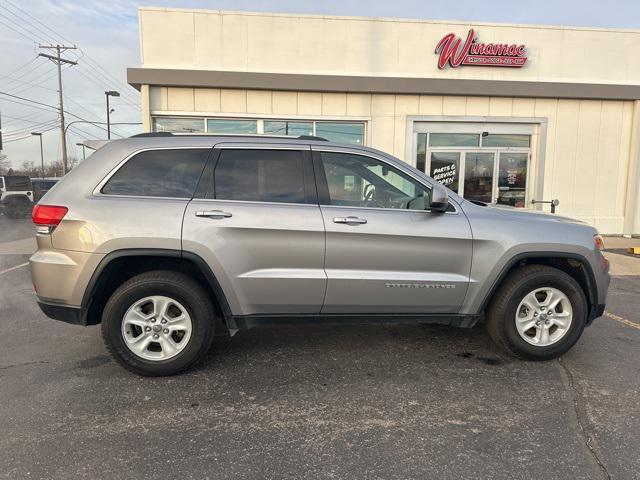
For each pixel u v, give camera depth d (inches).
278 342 171.5
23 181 855.1
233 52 415.2
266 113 424.2
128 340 138.1
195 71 404.2
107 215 133.6
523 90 435.8
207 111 418.3
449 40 429.7
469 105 442.3
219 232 135.6
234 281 137.9
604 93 443.2
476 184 457.7
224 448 105.9
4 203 829.2
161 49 408.8
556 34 442.6
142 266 144.3
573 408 124.3
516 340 150.8
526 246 146.7
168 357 139.7
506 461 101.3
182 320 140.3
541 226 150.6
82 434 110.7
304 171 145.2
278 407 124.4
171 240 133.7
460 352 162.7
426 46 431.2
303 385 137.0
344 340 173.9
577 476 96.3
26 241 485.7
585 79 451.2
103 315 136.8
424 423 116.7
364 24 423.5
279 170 144.8
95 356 158.7
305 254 139.6
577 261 153.3
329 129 437.1
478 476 96.3
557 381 140.3
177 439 109.3
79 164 141.9
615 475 96.7
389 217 142.9
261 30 415.5
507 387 136.3
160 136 145.9
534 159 456.8
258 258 138.3
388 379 141.3
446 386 136.7
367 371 146.9
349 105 431.8
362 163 148.9
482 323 194.7
